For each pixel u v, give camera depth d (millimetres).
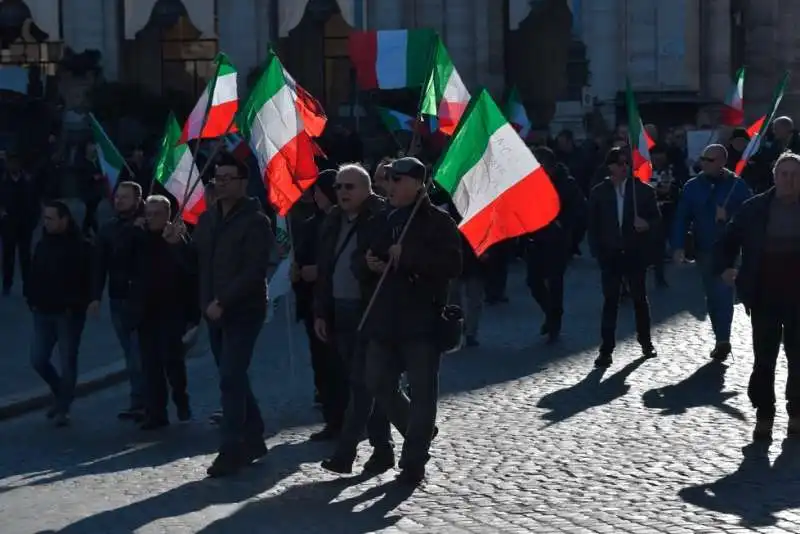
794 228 13609
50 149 45906
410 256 12016
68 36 55969
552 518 11016
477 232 12992
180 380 15875
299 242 14828
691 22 53781
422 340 12133
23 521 11328
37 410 17094
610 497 11664
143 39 58000
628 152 19156
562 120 54188
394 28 55781
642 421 14977
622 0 54062
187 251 15531
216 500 11945
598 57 54250
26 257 28109
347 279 13352
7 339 22312
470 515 11188
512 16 54156
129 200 15945
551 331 21188
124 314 15555
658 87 53906
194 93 58125
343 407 14469
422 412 12195
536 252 21172
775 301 13641
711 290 19109
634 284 19297
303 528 10945
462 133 12742
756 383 13781
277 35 56344
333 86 57656
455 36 56312
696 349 20078
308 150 15336
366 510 11469
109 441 15000
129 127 50656
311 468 13164
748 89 63312
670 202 30375
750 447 13539
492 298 25875
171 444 14727
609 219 19000
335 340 13492
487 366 19156
